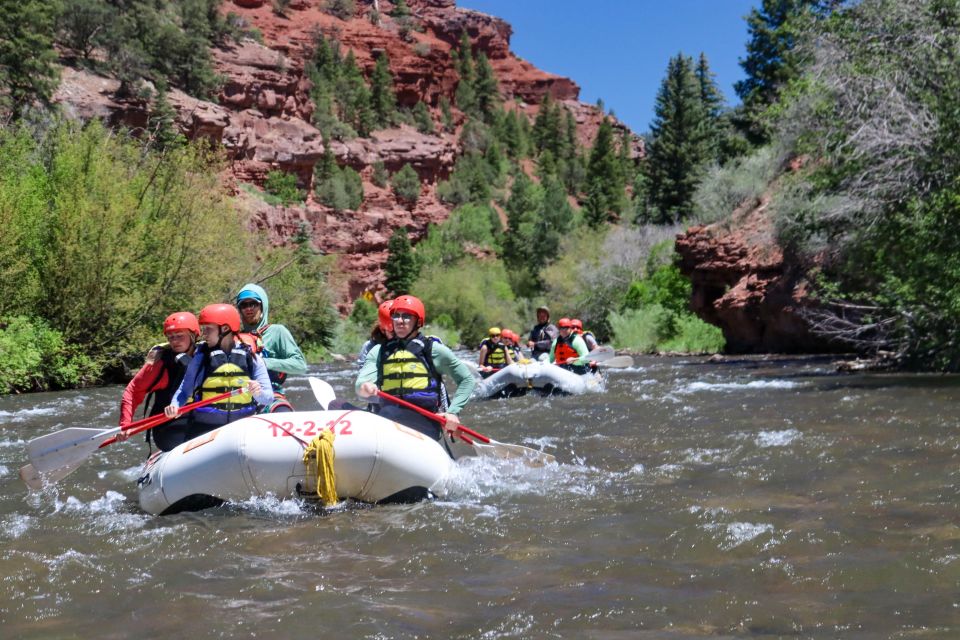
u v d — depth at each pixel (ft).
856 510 14.40
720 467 19.11
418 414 19.02
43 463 18.37
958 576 10.77
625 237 140.36
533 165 449.06
